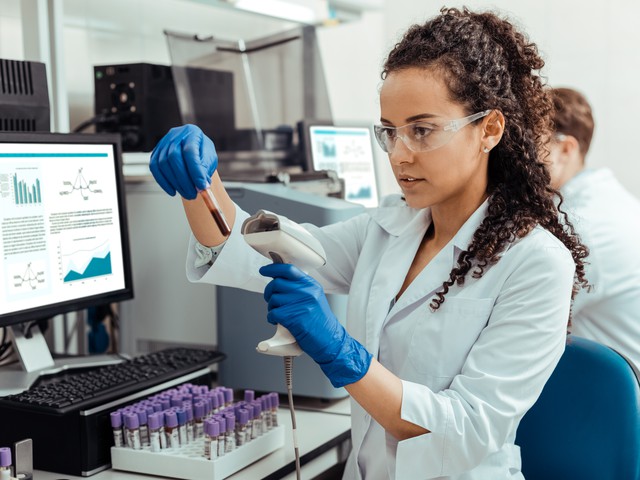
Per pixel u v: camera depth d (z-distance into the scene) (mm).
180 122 2035
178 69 1966
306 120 2322
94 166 1524
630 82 3354
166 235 1739
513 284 1132
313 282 1043
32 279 1391
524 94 1211
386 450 1195
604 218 2023
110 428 1268
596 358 1347
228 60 2139
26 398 1239
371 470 1253
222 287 1656
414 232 1289
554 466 1378
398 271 1256
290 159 2330
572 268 1139
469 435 1055
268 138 2256
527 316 1089
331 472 1445
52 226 1433
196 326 1729
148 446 1262
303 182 1880
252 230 1036
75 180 1479
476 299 1151
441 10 1245
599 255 1975
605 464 1325
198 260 1279
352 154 2525
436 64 1075
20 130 1502
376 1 2609
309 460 1335
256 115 2221
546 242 1140
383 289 1247
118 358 1600
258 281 1295
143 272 1774
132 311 1794
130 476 1228
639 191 3396
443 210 1239
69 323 1821
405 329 1212
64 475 1234
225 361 1672
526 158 1188
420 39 1118
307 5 2299
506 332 1097
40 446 1251
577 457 1354
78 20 1971
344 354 1032
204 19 2480
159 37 2285
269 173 2086
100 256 1537
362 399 1062
